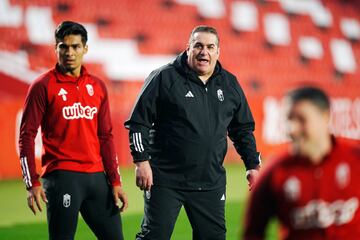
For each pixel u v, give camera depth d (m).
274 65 82.12
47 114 18.69
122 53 74.12
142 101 19.41
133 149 19.38
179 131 19.39
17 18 70.38
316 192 11.53
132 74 73.38
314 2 90.81
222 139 19.81
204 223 19.88
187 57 19.64
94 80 19.19
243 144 20.58
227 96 19.84
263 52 82.62
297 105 11.26
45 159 18.86
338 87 85.38
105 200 19.14
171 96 19.30
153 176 19.59
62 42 18.53
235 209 37.62
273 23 85.62
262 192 11.77
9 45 68.50
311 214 11.61
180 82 19.36
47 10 72.38
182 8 80.56
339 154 11.55
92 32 73.94
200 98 19.44
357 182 11.48
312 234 11.70
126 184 46.84
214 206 19.81
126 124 19.77
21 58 68.12
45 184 18.81
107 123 19.25
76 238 29.33
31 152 18.55
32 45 69.50
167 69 19.53
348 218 11.57
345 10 92.94
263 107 60.91
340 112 66.31
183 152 19.38
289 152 11.75
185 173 19.48
